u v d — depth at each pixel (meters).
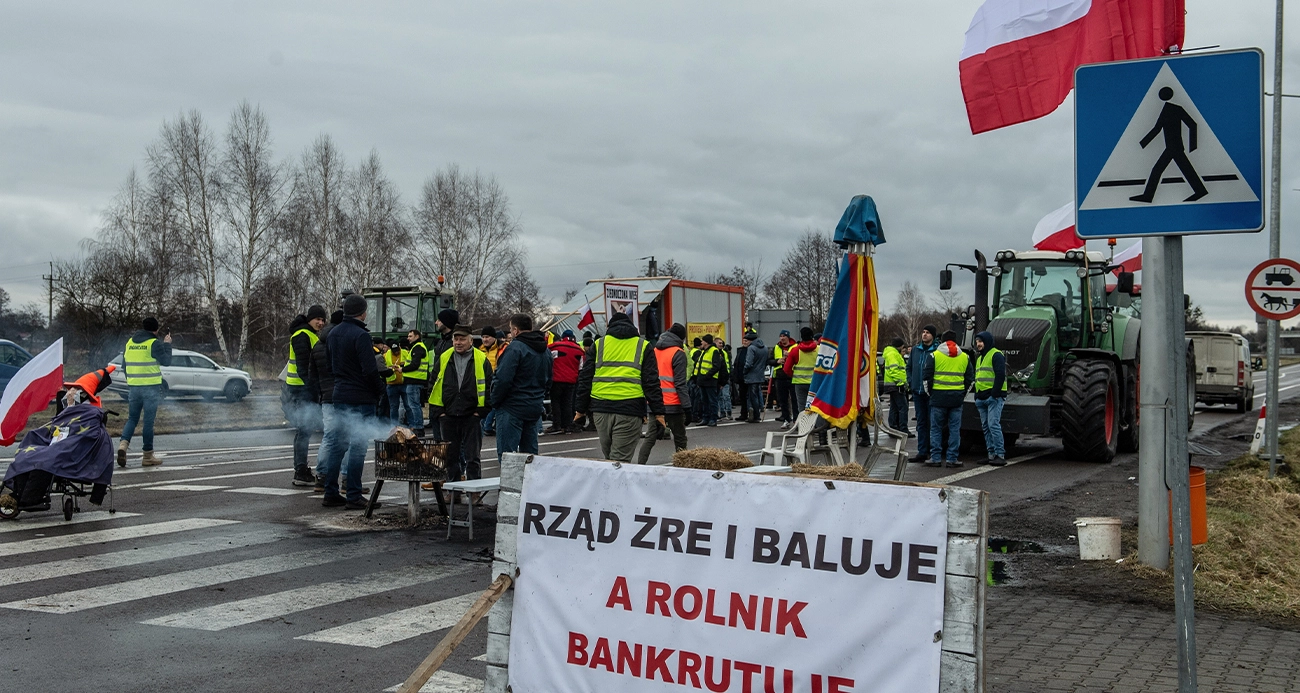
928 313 99.31
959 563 3.38
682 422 12.45
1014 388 15.75
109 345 45.59
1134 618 6.72
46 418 23.08
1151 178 4.05
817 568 3.61
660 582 3.88
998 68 9.52
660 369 12.37
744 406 24.55
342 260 53.91
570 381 20.31
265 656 5.64
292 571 7.80
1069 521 10.40
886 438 19.00
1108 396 15.66
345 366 10.73
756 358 24.14
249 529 9.48
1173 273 4.04
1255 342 103.62
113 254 49.94
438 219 59.16
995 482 13.34
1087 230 4.16
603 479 4.05
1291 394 42.03
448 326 11.32
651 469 3.96
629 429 10.42
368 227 54.56
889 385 18.14
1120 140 4.10
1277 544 9.27
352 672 5.39
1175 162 4.02
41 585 7.18
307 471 12.27
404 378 18.39
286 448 17.64
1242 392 31.56
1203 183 3.98
